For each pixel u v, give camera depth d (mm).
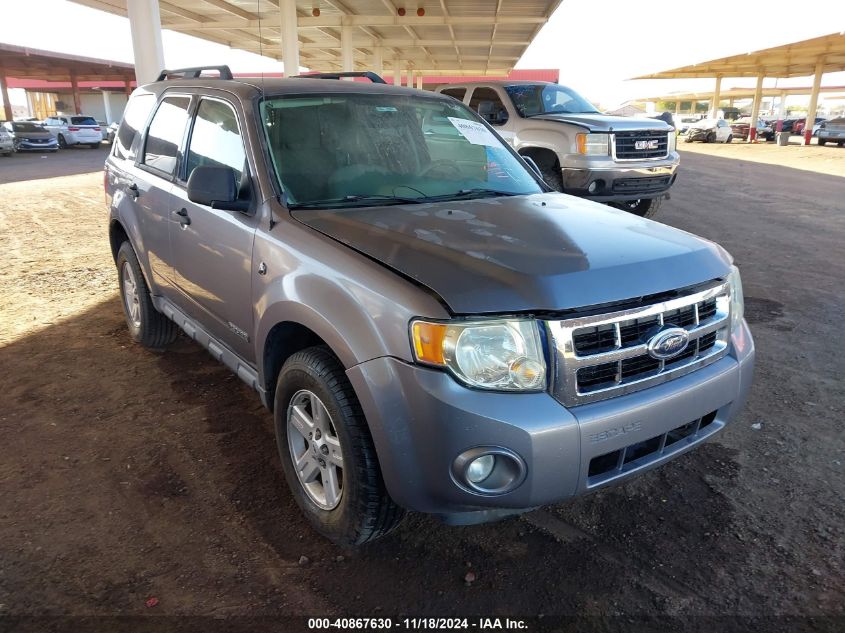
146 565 2584
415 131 3604
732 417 2750
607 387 2262
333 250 2531
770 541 2744
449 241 2521
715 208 11398
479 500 2168
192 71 4332
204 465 3297
